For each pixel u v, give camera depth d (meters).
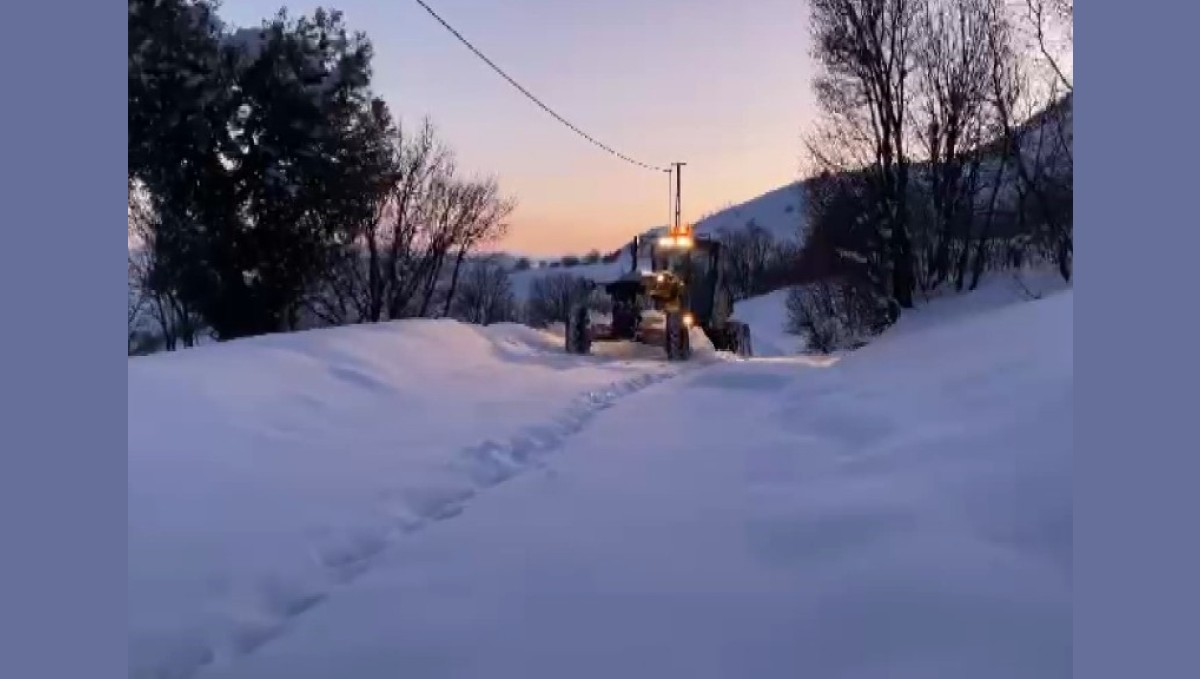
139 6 16.86
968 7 24.53
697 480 5.13
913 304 25.08
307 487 5.09
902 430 5.38
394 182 21.97
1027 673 2.58
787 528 3.96
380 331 11.41
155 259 18.75
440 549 4.18
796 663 2.83
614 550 3.99
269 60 18.45
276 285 18.95
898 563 3.34
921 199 26.28
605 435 6.96
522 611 3.39
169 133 17.30
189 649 3.24
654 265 17.20
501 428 7.01
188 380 7.13
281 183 18.39
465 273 42.69
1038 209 25.03
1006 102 24.59
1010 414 4.79
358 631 3.33
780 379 9.52
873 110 25.12
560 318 46.50
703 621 3.17
